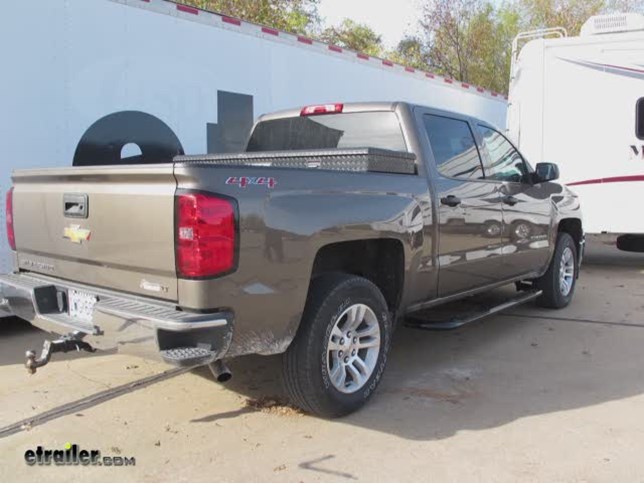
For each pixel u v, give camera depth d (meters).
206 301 2.87
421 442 3.28
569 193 6.41
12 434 3.36
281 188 3.17
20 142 4.95
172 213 2.88
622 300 6.80
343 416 3.60
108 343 3.06
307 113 4.84
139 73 5.71
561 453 3.15
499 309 5.11
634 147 8.35
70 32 5.19
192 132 6.20
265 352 3.19
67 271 3.57
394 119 4.35
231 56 6.52
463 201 4.47
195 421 3.54
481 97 11.39
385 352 3.83
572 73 8.65
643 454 3.13
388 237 3.75
